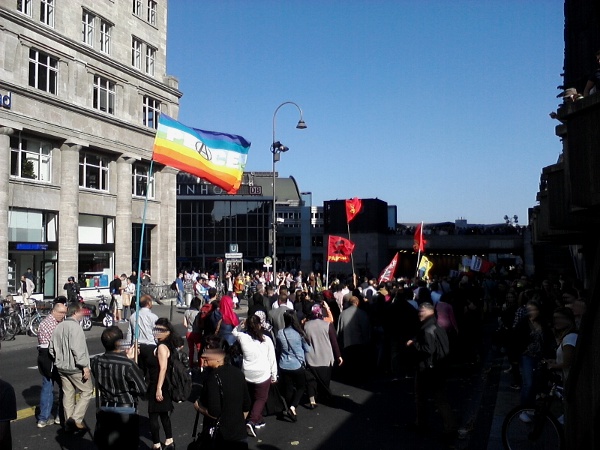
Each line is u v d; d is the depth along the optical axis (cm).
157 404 790
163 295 3962
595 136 551
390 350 1451
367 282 2108
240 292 4166
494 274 3422
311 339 1082
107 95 3741
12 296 2509
